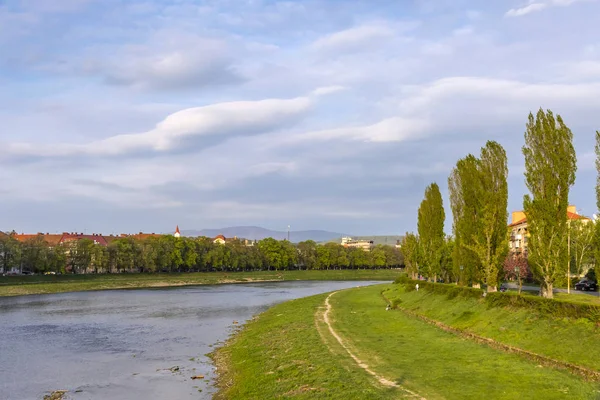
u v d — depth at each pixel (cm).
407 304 6712
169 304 9612
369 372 3027
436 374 2864
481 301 4706
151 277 16938
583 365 2714
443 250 8381
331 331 4838
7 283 12850
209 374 3859
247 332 5759
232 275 19712
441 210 8344
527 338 3406
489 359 3158
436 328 4691
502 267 5156
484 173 5312
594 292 7400
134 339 5525
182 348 4972
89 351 4856
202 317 7488
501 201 5234
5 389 3503
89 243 16388
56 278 14312
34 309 8706
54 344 5250
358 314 6362
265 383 3189
